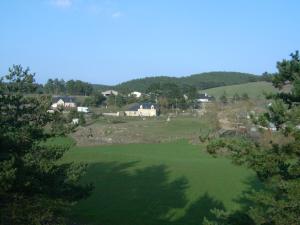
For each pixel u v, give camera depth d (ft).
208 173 171.73
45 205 47.78
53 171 53.31
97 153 224.74
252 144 46.60
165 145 272.92
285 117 44.98
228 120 233.14
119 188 139.95
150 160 207.21
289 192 41.42
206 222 48.52
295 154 43.80
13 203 46.16
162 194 132.36
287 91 48.34
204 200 125.29
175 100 497.46
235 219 45.93
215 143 47.60
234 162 46.21
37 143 57.88
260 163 44.52
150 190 138.00
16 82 60.44
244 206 115.65
